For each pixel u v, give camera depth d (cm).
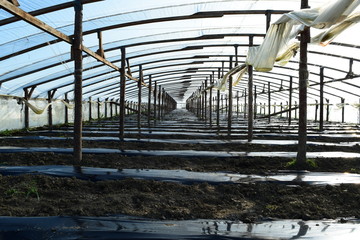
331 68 1700
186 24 1063
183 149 1131
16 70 1207
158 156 952
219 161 923
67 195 571
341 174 748
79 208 495
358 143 1356
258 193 601
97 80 1930
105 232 395
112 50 1295
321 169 816
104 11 839
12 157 900
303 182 661
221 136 1532
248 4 916
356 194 583
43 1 713
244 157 944
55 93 2003
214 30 1163
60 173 690
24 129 1669
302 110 827
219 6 909
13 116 1603
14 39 896
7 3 511
